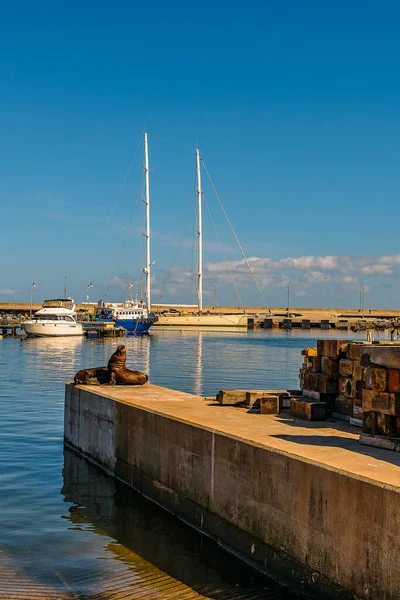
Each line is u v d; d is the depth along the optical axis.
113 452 16.69
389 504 7.67
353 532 8.26
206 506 11.99
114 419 16.72
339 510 8.53
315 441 11.09
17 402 29.31
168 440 13.62
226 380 41.31
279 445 10.54
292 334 136.88
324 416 13.77
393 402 10.31
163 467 13.82
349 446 10.64
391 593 7.60
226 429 12.10
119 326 115.25
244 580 10.07
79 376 20.69
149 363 56.25
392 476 8.34
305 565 9.17
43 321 99.88
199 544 11.63
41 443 20.48
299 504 9.36
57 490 15.22
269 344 92.44
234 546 10.98
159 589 9.71
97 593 9.53
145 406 15.48
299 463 9.40
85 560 10.83
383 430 10.55
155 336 115.00
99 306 126.56
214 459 11.77
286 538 9.63
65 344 86.25
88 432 18.62
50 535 12.05
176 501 13.15
